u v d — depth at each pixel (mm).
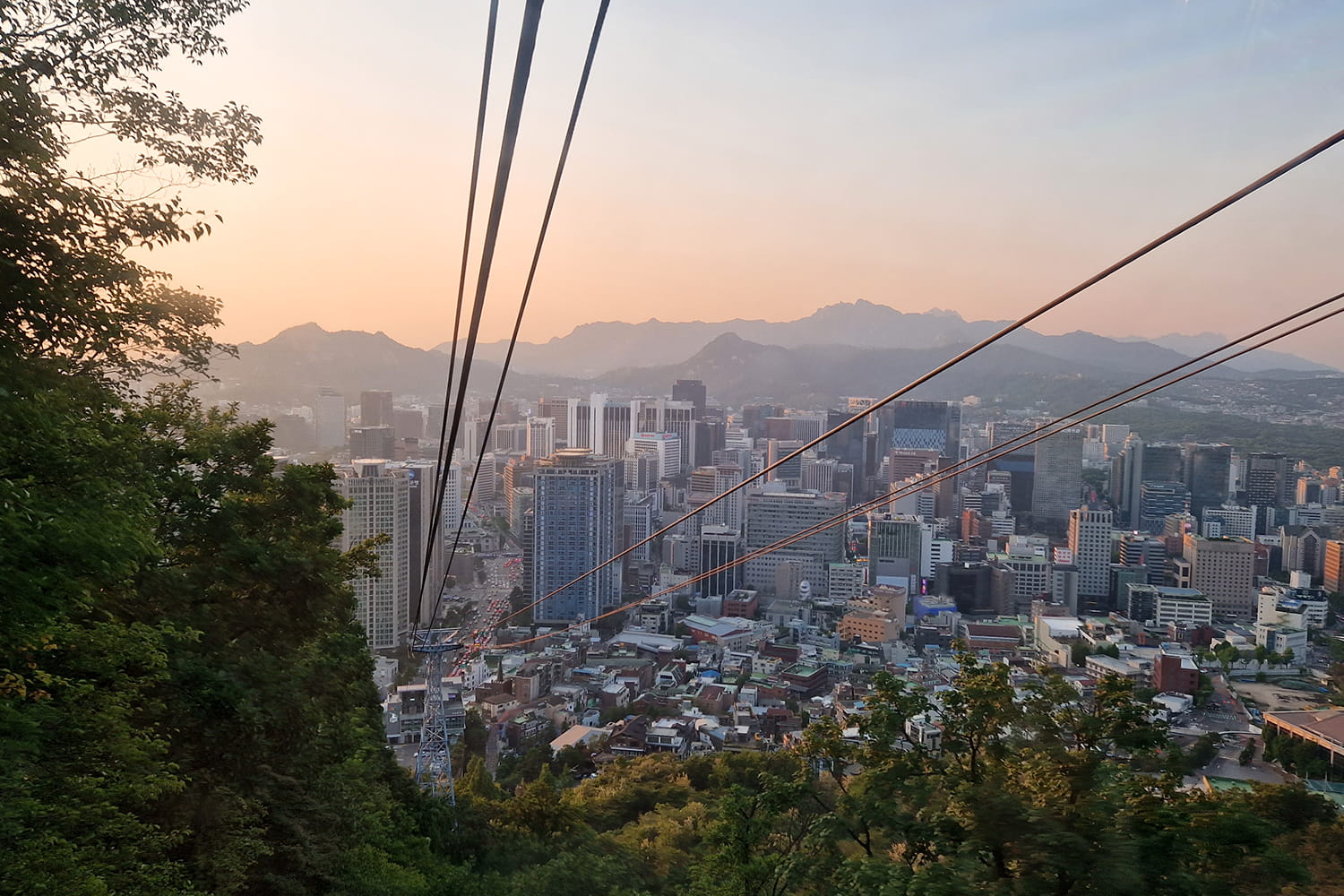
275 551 24719
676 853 46344
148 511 17844
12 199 12969
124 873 15977
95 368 16438
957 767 18500
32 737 14289
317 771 27422
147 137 15477
